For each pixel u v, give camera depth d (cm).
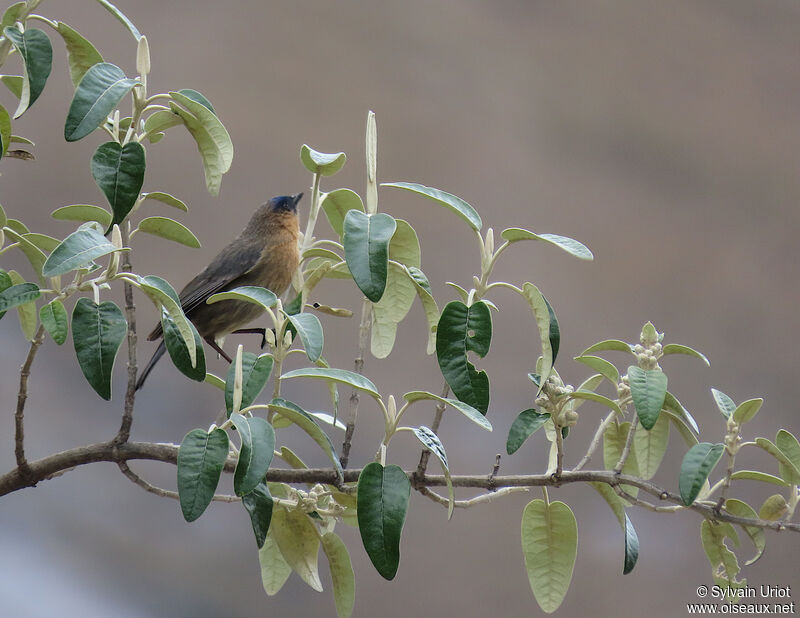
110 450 396
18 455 396
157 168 1557
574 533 423
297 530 421
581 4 2108
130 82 371
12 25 393
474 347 391
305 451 1288
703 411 1505
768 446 401
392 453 1328
